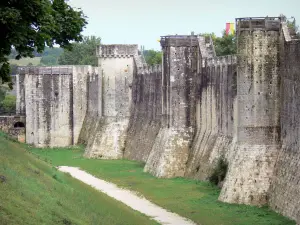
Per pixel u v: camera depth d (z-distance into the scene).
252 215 72.56
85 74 164.25
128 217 65.31
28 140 163.12
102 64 137.25
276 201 75.00
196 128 105.44
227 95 93.69
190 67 105.62
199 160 100.06
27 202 50.62
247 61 79.50
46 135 163.00
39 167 75.62
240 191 78.06
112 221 59.84
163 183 97.00
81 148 157.75
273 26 79.31
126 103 136.38
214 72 99.00
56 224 48.53
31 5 53.31
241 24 79.75
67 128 163.62
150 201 82.50
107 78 136.88
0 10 50.31
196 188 90.88
